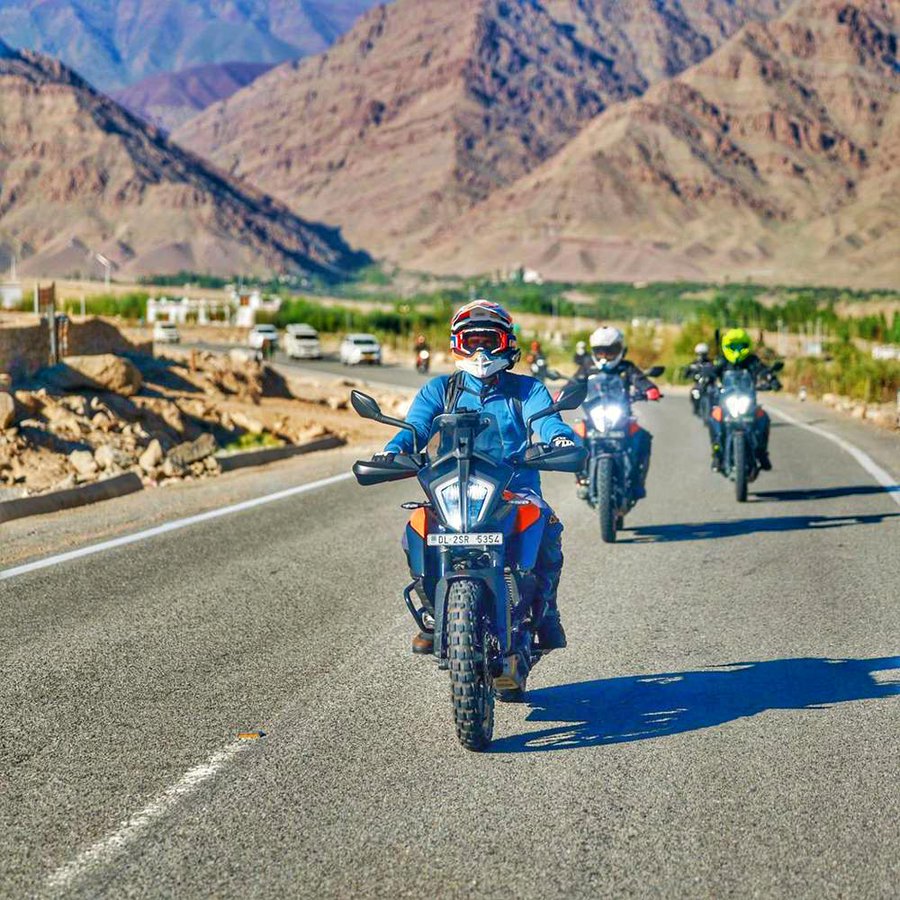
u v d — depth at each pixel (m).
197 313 154.88
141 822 5.60
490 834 5.43
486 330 7.11
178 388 34.25
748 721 7.12
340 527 14.92
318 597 10.83
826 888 4.87
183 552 13.16
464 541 6.45
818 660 8.56
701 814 5.66
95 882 4.96
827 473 20.56
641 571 12.09
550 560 7.18
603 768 6.31
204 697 7.68
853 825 5.51
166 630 9.57
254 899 4.80
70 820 5.64
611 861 5.14
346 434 30.53
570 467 6.76
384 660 8.62
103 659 8.66
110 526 15.17
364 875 5.01
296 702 7.57
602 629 9.55
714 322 73.75
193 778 6.19
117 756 6.55
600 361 14.67
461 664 6.30
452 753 6.57
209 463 22.06
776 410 38.47
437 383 7.34
